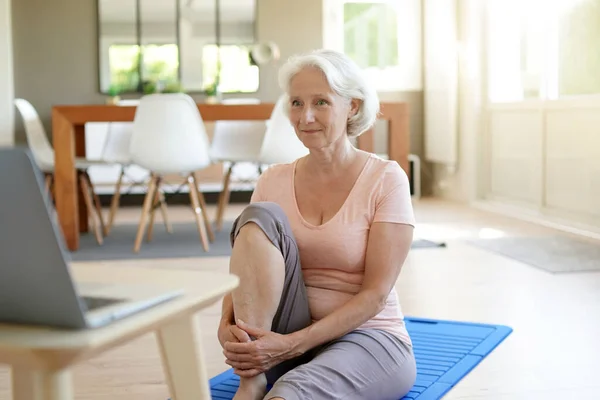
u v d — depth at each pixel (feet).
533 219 19.16
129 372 7.99
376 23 25.79
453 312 10.30
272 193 6.53
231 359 5.76
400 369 6.34
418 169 24.91
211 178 24.52
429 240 16.38
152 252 15.57
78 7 24.72
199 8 25.20
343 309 5.97
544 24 18.97
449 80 23.56
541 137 19.06
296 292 6.09
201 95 25.43
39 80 24.67
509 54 20.98
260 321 5.84
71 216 16.02
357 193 6.27
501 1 21.27
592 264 13.52
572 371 7.83
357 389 5.90
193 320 3.62
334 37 25.59
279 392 5.41
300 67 6.12
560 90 18.39
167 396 7.27
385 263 6.12
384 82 25.95
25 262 2.69
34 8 24.54
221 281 3.52
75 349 2.57
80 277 3.60
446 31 23.66
